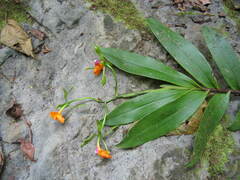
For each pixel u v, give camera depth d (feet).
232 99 0.91
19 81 0.96
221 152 0.82
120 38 1.03
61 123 0.89
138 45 1.01
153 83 0.94
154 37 1.03
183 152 0.82
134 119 0.83
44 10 1.07
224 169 0.79
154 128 0.79
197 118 0.86
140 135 0.79
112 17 1.07
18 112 0.91
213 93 0.90
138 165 0.81
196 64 0.90
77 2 1.09
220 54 0.91
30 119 0.91
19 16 1.05
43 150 0.85
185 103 0.82
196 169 0.79
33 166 0.83
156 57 0.99
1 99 0.93
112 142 0.85
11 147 0.86
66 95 0.93
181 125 0.85
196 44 1.03
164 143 0.83
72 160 0.83
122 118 0.83
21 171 0.83
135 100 0.84
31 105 0.93
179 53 0.92
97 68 0.92
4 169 0.83
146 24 1.06
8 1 1.06
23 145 0.86
